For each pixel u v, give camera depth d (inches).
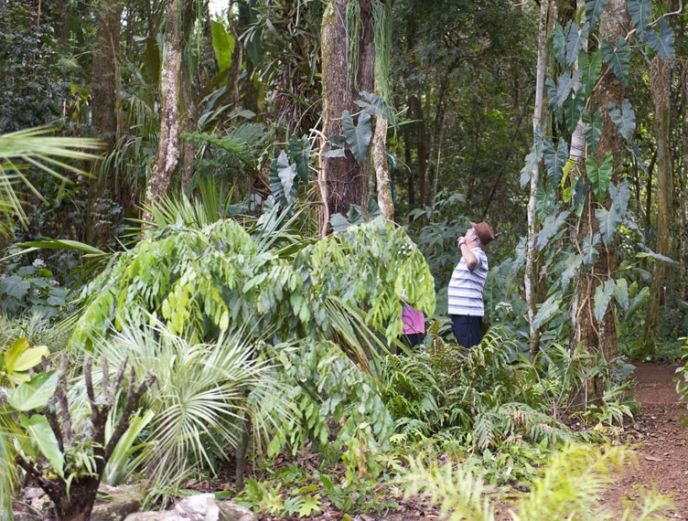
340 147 271.7
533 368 243.1
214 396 167.9
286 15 339.9
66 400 137.4
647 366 393.1
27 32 382.3
